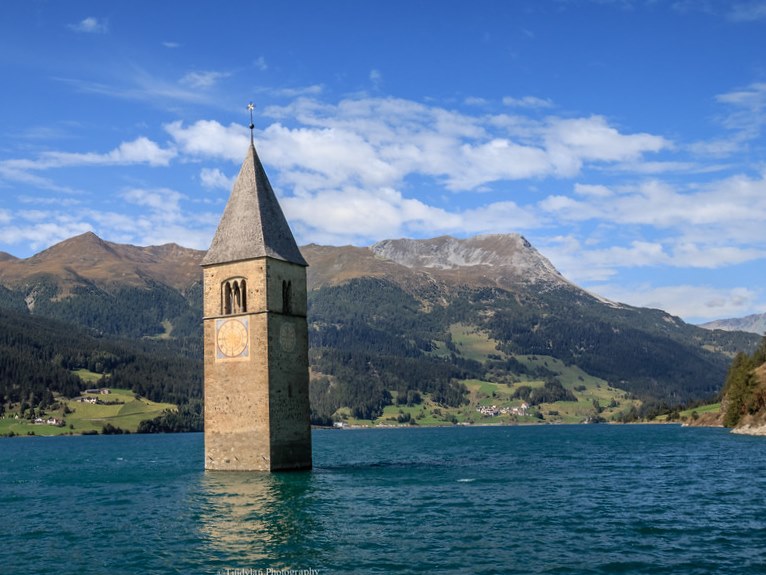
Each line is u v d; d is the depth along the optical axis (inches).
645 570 1813.5
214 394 3454.7
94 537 2244.1
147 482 3602.4
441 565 1861.5
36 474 4515.3
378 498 2854.3
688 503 2787.9
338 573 1801.2
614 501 2839.6
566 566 1849.2
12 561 1979.6
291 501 2765.7
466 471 4055.1
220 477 3329.2
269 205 3565.5
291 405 3457.2
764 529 2277.3
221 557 1957.4
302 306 3572.8
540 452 6058.1
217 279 3474.4
